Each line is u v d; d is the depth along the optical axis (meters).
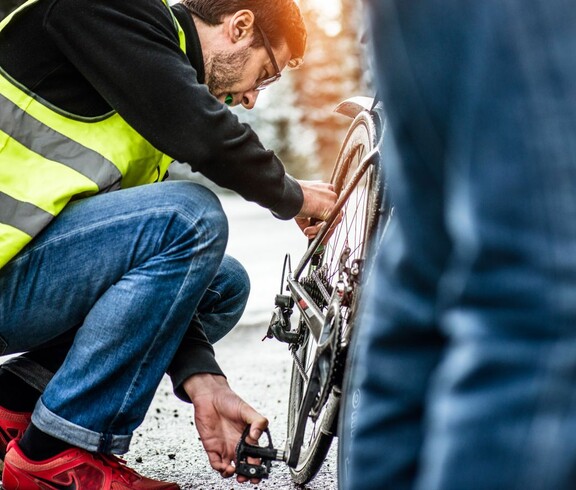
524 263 0.72
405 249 0.92
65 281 1.90
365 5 0.86
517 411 0.71
